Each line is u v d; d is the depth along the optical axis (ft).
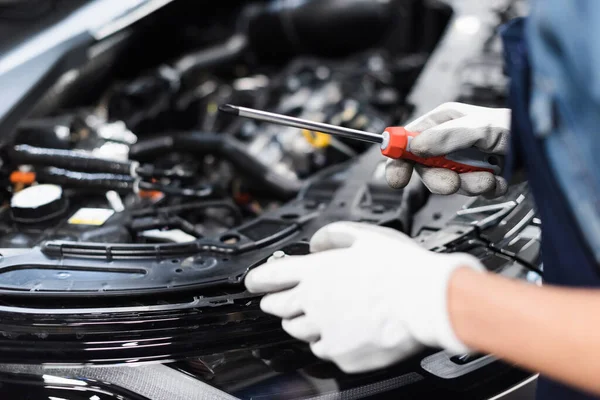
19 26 4.55
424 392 2.85
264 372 2.90
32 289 3.01
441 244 3.35
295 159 5.08
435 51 5.94
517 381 2.96
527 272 3.32
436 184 2.97
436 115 3.18
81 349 2.88
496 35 6.03
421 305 2.03
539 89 1.93
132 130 5.47
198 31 7.08
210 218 4.55
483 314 1.85
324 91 6.02
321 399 2.80
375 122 5.47
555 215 2.06
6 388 2.81
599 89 1.70
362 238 2.38
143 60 6.31
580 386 1.75
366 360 2.31
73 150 4.75
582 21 1.73
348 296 2.27
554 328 1.72
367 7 6.42
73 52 4.47
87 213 3.91
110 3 4.90
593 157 1.81
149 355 2.88
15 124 3.96
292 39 6.66
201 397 2.76
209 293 3.06
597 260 1.88
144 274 3.13
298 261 2.44
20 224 3.86
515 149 2.22
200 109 6.06
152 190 4.19
